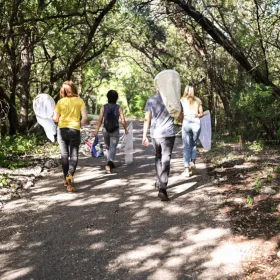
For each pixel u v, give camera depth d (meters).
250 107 11.11
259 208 5.43
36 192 6.68
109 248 4.38
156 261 4.05
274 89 11.09
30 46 14.17
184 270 3.84
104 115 8.05
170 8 12.64
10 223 5.18
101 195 6.44
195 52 15.57
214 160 9.12
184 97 7.61
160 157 6.24
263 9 10.30
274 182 6.72
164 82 5.94
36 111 9.38
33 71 19.33
